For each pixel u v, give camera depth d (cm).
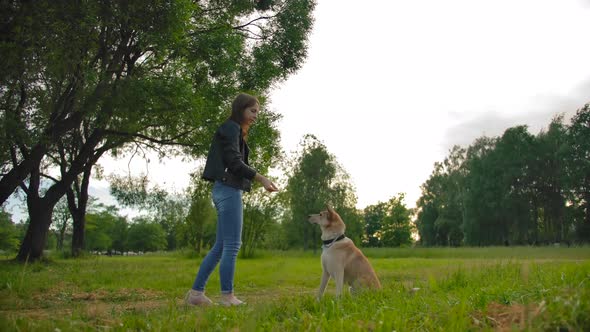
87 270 1231
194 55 1534
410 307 345
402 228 8269
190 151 1884
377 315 313
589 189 5441
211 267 512
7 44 966
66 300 617
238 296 726
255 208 3100
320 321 297
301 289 852
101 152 2050
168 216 3416
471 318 294
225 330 310
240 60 1756
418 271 1142
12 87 1150
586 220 5412
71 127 1396
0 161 1384
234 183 513
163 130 1789
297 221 4722
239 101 536
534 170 5900
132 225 10031
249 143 1725
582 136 5466
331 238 603
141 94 1334
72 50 1122
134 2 1188
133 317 362
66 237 6050
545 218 6169
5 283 731
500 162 5956
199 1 1778
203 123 1609
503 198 5816
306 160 4750
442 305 336
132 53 1535
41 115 1380
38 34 991
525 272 548
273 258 2928
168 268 1365
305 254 3600
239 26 1931
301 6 1947
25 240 1923
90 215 6825
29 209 1948
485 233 6034
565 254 2441
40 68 1112
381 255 3177
